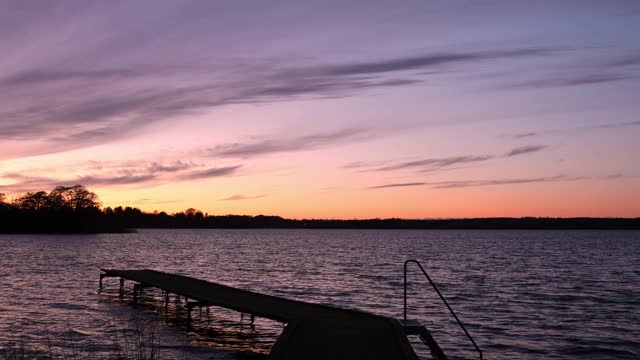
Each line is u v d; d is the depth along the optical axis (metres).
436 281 44.41
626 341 20.47
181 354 17.27
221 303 19.56
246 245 129.88
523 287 40.03
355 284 41.81
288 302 19.69
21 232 188.50
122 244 125.50
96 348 17.55
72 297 31.41
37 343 18.11
